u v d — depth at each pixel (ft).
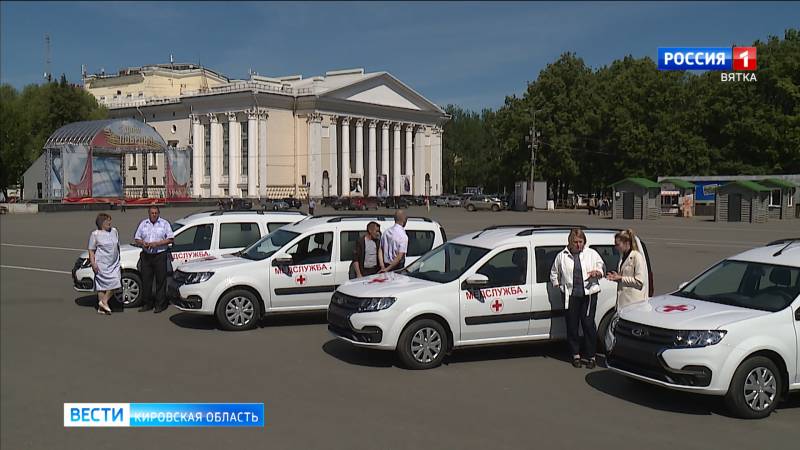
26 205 195.21
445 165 419.74
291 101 293.64
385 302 29.14
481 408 23.81
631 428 21.93
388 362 30.55
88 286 45.88
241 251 42.04
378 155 333.01
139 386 26.40
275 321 40.70
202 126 298.97
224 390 25.84
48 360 30.68
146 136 226.79
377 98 317.83
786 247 27.12
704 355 23.00
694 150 217.15
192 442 20.35
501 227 34.78
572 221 155.33
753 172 206.49
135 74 354.95
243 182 287.48
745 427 22.29
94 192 219.61
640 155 219.82
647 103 226.38
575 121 237.45
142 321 40.50
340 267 39.50
